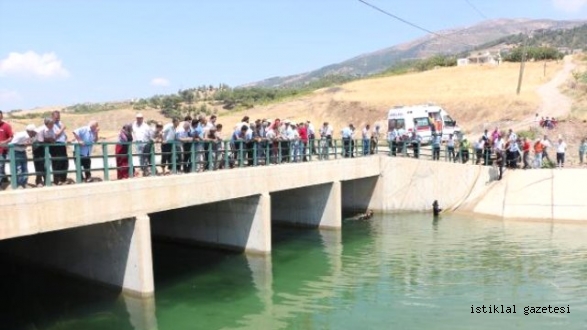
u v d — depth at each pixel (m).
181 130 16.19
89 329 12.26
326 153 22.45
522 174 25.50
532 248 18.83
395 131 26.88
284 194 23.64
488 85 62.81
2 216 10.79
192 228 20.02
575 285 14.81
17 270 16.69
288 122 21.31
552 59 79.19
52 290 14.74
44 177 12.80
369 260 17.86
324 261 17.88
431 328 12.11
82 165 13.85
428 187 25.47
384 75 97.25
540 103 49.03
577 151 32.41
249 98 112.31
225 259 18.30
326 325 12.51
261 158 18.95
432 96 59.75
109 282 14.38
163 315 13.20
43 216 11.48
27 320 12.69
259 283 15.73
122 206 13.22
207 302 14.20
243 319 13.02
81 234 14.78
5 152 12.34
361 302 13.96
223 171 16.53
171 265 17.66
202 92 131.88
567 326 12.06
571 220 22.92
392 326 12.32
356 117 59.22
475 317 12.70
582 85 52.16
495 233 21.23
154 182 14.09
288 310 13.55
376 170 25.00
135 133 14.87
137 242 13.60
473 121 50.41
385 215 25.22
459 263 17.19
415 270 16.59
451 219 24.11
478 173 25.92
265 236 18.09
